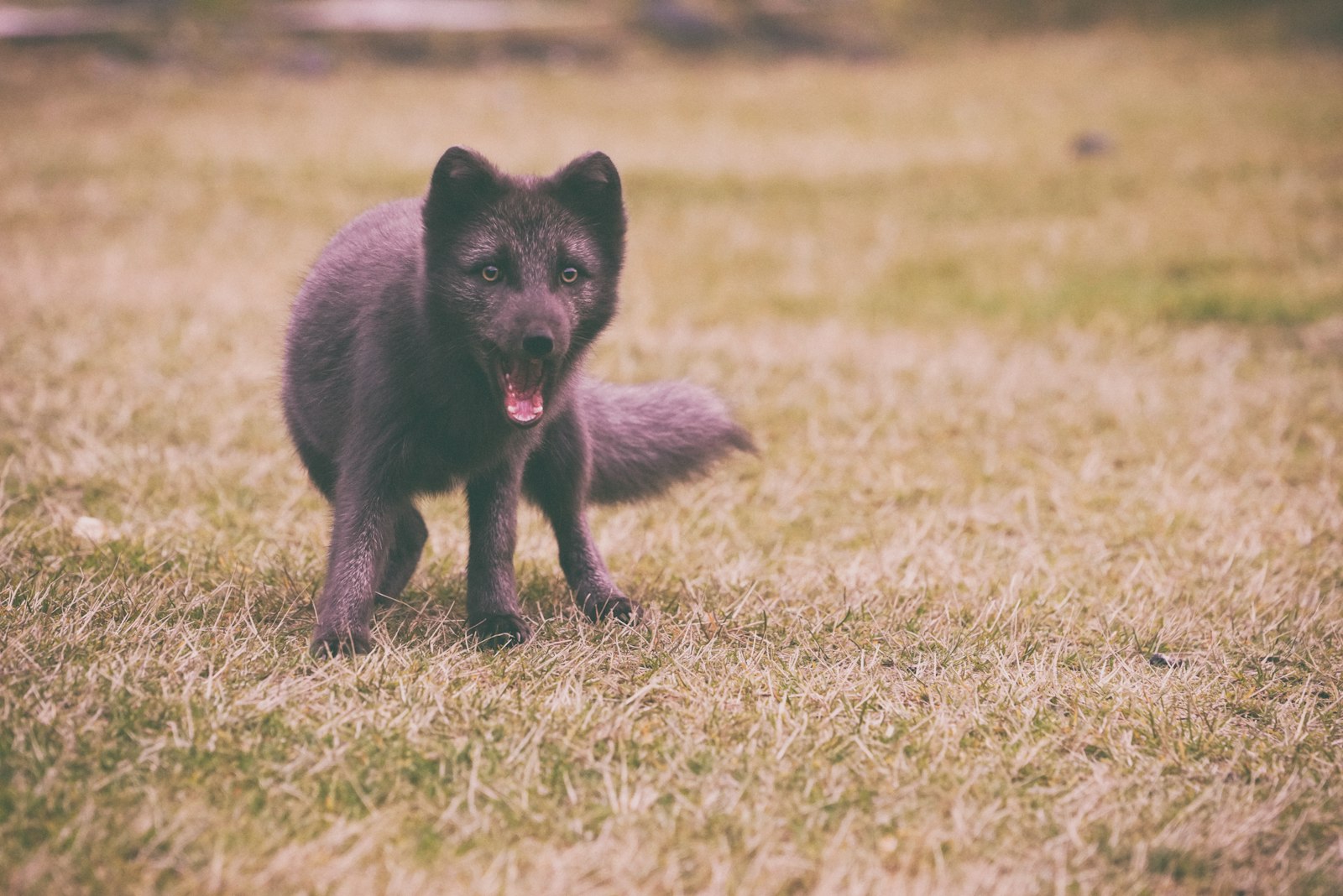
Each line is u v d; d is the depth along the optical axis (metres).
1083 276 20.27
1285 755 6.47
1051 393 14.20
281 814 5.48
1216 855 5.49
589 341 7.77
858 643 7.76
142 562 8.41
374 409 7.43
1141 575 9.22
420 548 8.54
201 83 37.16
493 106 35.25
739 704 6.70
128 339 14.60
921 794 5.92
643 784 5.84
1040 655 7.62
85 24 40.94
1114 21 46.62
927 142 30.81
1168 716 6.82
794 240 23.00
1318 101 33.16
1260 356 15.97
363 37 42.69
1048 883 5.26
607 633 7.64
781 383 14.39
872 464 11.77
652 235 23.17
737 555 9.48
